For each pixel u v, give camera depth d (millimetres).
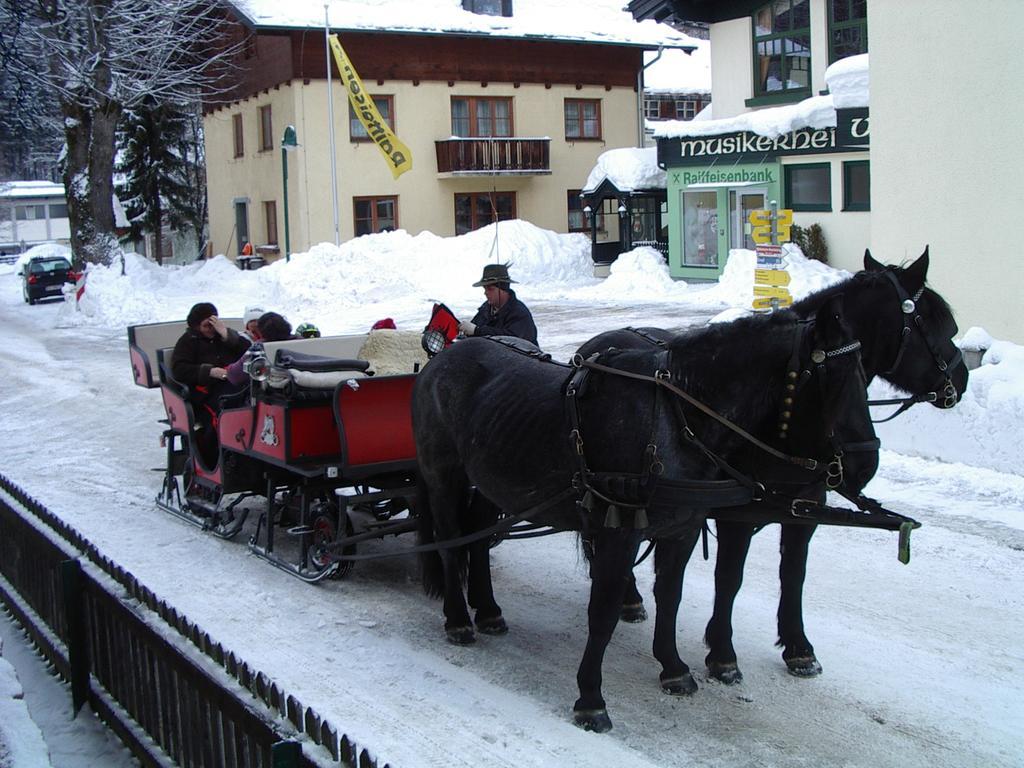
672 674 5594
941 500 8758
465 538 6156
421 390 6508
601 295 26938
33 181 82562
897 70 12164
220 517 8828
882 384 10391
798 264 23125
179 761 4941
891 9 12133
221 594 7418
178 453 9773
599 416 5258
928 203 12039
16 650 7051
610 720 5273
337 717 5402
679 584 5598
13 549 7559
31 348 23484
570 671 5980
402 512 9000
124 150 43500
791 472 5242
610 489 5133
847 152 23844
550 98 38469
